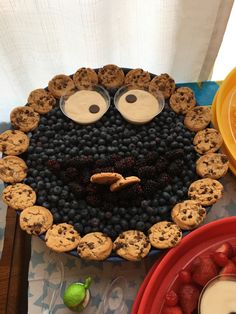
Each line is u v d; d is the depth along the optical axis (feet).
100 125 1.69
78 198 1.51
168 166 1.55
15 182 1.54
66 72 2.09
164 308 1.31
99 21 1.76
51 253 1.53
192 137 1.65
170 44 1.97
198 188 1.50
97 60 2.02
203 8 1.76
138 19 1.82
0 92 2.12
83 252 1.36
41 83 2.13
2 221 2.13
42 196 1.51
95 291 1.45
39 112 1.73
